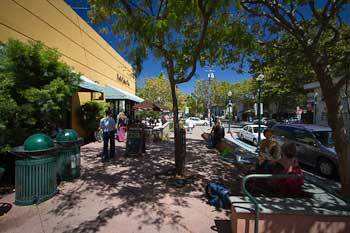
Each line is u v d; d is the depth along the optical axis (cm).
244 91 4550
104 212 407
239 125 3862
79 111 1185
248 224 310
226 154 861
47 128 639
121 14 441
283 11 502
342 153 409
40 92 541
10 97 513
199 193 502
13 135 519
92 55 1427
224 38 505
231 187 536
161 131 1407
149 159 827
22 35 775
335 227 304
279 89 2848
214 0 325
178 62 670
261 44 650
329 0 455
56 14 998
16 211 407
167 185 550
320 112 1723
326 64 439
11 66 538
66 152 577
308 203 336
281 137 976
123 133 1332
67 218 384
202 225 368
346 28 621
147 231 348
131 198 471
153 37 401
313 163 799
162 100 4188
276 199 351
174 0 355
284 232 306
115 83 1980
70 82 654
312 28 564
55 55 633
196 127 3175
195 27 619
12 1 726
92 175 626
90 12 607
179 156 614
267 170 440
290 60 712
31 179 434
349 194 397
